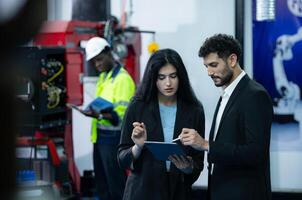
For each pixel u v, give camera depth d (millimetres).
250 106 2207
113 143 4176
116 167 4207
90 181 5102
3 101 339
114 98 4141
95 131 4281
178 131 2521
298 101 4945
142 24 5176
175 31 5125
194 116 2559
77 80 4398
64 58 4160
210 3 5047
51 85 3998
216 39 2279
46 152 4234
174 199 2490
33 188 2818
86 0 4781
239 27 4934
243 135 2236
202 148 2223
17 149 348
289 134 4969
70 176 4625
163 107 2568
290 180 5000
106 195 4402
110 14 4895
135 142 2396
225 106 2301
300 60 4926
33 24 340
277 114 4977
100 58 4168
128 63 4867
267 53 4969
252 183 2258
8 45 336
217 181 2309
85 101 5168
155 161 2471
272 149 5000
